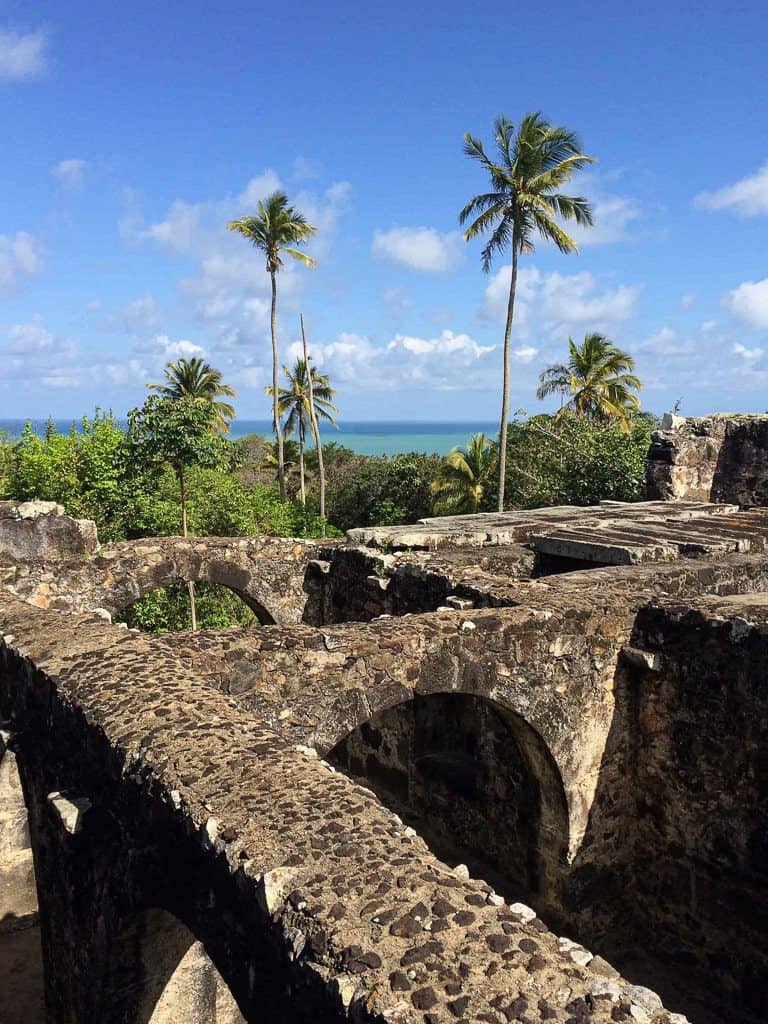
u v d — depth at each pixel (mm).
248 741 4148
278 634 6078
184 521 18031
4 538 10734
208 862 3355
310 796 3566
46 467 17844
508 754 7727
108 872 4551
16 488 18188
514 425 30719
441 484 29469
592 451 22422
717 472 14086
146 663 5301
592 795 7266
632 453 21328
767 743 6309
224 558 11680
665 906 7273
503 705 6715
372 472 38906
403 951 2639
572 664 7043
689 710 6918
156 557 11336
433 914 2818
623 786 7441
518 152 22375
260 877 3006
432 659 6375
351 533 10758
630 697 7383
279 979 2867
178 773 3818
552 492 24531
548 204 22891
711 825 6805
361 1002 2451
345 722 6074
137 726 4344
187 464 17891
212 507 20016
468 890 3006
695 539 9586
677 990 6906
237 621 16953
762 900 6434
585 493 22109
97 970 4840
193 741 4117
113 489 18281
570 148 22625
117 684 4934
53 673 5324
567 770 7098
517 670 6754
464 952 2654
